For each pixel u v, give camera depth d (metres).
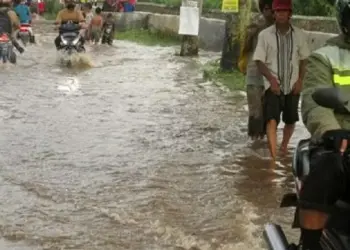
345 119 4.10
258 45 8.73
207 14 25.64
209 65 18.58
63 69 18.27
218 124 11.02
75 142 9.59
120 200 7.16
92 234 6.25
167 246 5.98
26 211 6.83
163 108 12.34
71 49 19.70
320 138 3.90
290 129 9.13
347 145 3.69
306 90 4.17
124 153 9.06
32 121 10.92
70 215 6.73
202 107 12.50
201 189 7.59
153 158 8.86
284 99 8.82
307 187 3.77
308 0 19.58
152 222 6.53
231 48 16.52
